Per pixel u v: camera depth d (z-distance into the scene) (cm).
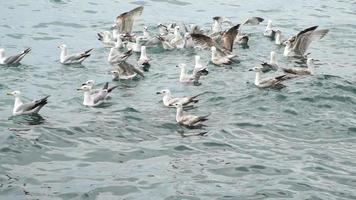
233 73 3378
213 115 2744
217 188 2083
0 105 2802
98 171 2197
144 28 4006
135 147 2402
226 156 2334
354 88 3058
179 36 3912
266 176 2175
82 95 2980
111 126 2598
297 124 2642
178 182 2122
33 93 2991
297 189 2081
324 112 2770
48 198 1998
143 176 2164
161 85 3178
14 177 2130
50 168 2208
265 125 2625
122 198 2012
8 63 3403
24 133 2481
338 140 2498
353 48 3944
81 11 4684
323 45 3994
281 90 3033
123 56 3538
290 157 2333
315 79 3186
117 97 2973
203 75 3325
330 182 2139
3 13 4472
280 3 5203
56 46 3850
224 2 5194
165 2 5106
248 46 3953
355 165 2277
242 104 2869
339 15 4812
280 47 3959
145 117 2711
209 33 4225
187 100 2847
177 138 2494
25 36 4009
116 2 5016
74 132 2519
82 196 2019
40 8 4675
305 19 4694
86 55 3497
